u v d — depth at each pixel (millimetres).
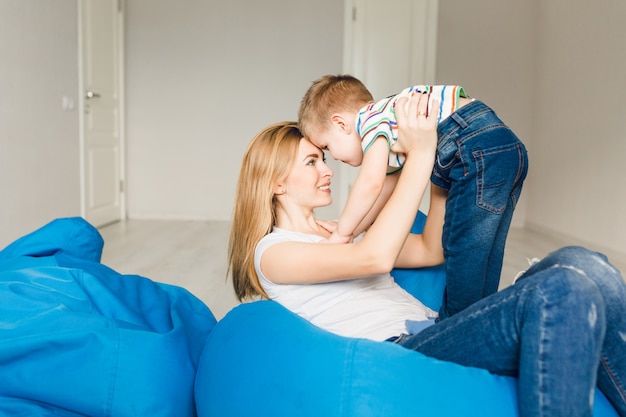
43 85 4293
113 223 5859
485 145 1438
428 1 5293
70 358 1184
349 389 995
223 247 4535
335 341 1067
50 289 1352
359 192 1354
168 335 1282
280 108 6258
